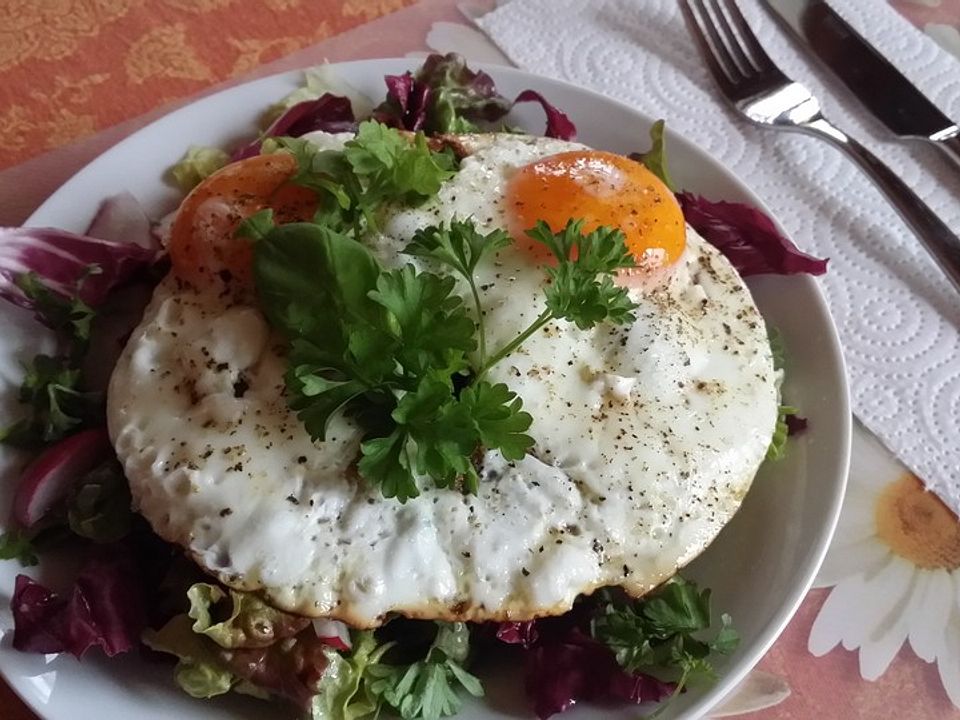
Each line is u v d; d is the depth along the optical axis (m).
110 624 0.18
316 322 0.18
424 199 0.21
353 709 0.18
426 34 0.32
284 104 0.26
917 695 0.21
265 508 0.18
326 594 0.18
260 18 0.32
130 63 0.30
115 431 0.19
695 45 0.32
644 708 0.18
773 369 0.22
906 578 0.22
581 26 0.32
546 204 0.21
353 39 0.31
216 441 0.18
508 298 0.20
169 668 0.19
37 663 0.18
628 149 0.27
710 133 0.30
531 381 0.19
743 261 0.24
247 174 0.21
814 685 0.21
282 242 0.18
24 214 0.26
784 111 0.30
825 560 0.22
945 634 0.21
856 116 0.31
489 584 0.18
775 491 0.21
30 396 0.21
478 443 0.17
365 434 0.18
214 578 0.19
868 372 0.25
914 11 0.34
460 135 0.24
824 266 0.24
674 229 0.22
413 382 0.17
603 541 0.19
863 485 0.23
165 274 0.23
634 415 0.20
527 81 0.27
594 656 0.19
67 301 0.22
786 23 0.32
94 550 0.20
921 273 0.27
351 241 0.18
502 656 0.20
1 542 0.19
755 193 0.27
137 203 0.24
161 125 0.25
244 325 0.19
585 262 0.18
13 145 0.28
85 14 0.31
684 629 0.19
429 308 0.17
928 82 0.31
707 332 0.21
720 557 0.21
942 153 0.29
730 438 0.20
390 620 0.19
